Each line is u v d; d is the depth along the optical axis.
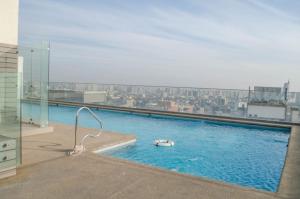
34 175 3.65
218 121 11.12
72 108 14.91
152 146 7.64
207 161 6.52
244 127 10.59
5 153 3.52
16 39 6.45
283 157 6.95
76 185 3.35
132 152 6.73
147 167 4.13
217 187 3.42
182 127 10.68
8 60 6.28
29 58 6.76
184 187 3.39
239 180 5.31
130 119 12.20
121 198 3.01
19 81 5.60
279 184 3.62
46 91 7.01
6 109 4.95
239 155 7.06
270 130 10.17
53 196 3.00
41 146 5.29
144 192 3.20
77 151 4.84
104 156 4.67
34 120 6.81
